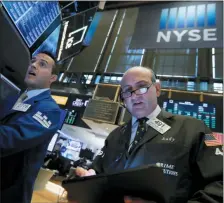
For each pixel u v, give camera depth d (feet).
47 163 11.69
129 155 3.28
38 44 7.50
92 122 11.41
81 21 10.42
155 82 3.85
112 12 24.26
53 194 8.93
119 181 1.89
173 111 10.61
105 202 2.23
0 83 1.91
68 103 14.02
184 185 2.72
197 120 3.45
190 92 11.06
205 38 14.80
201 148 2.90
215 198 2.19
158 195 1.85
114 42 21.25
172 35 16.16
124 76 3.87
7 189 3.30
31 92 4.31
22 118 3.44
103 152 3.98
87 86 17.20
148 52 18.75
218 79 14.51
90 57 20.48
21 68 2.22
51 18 8.48
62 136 15.14
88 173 3.29
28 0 6.49
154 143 3.17
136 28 18.37
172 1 19.60
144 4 21.67
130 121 4.06
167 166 2.84
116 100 11.40
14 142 3.05
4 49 1.86
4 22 1.80
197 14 17.06
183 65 16.40
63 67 19.93
